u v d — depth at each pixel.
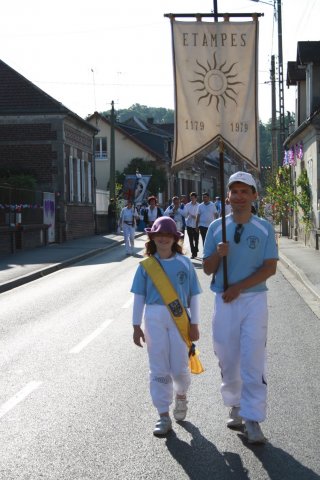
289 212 32.22
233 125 6.39
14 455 5.26
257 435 5.37
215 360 8.34
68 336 10.12
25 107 33.38
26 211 27.89
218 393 6.89
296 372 7.69
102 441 5.53
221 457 5.14
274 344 9.21
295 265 18.52
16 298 14.69
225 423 5.95
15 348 9.34
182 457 5.15
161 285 5.70
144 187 45.31
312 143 25.16
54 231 31.80
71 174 35.19
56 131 33.28
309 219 26.08
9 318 11.98
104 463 5.05
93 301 13.78
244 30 6.37
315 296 13.41
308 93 26.06
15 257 23.77
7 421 6.12
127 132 61.84
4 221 25.28
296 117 29.83
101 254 26.66
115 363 8.28
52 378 7.62
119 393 6.93
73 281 17.56
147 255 5.87
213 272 5.64
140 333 5.82
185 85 6.40
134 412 6.29
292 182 31.38
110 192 42.66
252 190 5.58
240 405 5.48
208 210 21.48
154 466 4.98
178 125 6.41
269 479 4.73
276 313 11.77
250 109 6.39
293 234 31.56
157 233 5.72
